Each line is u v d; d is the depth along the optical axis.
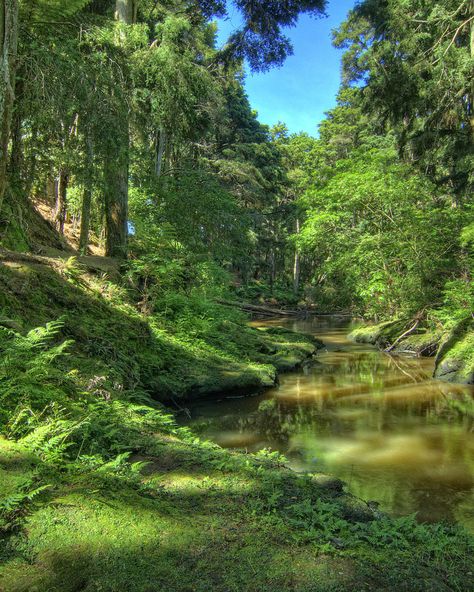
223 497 2.77
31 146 8.80
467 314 10.95
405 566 2.15
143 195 13.50
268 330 15.15
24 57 7.41
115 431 3.61
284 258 44.59
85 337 5.82
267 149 32.28
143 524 2.30
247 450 4.97
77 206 14.73
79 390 4.30
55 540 2.09
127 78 10.16
